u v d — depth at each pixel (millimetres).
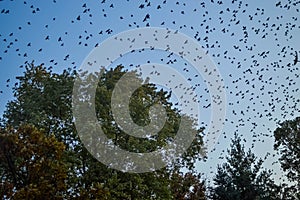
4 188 17219
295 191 34781
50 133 20828
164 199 21172
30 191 16547
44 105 21781
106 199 18203
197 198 31406
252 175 33812
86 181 19719
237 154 34719
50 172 17609
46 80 22734
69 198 17953
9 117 21922
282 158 36188
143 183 20922
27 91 22578
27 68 23203
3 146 17672
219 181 33906
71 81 22359
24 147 17594
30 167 17516
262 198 32688
